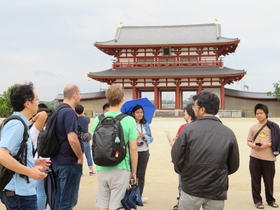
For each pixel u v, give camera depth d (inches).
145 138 327.3
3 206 318.0
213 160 181.5
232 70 2113.7
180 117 2014.0
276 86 2166.6
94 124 232.5
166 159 618.5
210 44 2128.4
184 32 2479.1
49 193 256.5
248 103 2246.6
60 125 242.8
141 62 2250.2
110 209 220.1
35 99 188.2
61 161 243.8
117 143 213.6
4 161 158.9
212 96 197.0
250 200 341.7
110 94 232.5
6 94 2469.2
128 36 2481.5
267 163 317.7
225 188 186.5
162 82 2180.1
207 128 187.6
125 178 223.3
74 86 258.5
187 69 2183.8
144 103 346.3
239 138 927.7
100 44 2204.7
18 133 168.4
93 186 409.1
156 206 322.7
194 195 184.9
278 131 319.0
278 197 353.1
